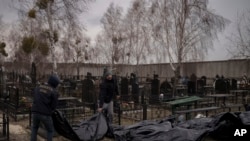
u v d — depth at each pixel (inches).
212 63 1056.8
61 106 423.2
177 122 337.4
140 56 1206.9
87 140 290.7
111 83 361.7
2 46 1264.8
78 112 434.3
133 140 280.8
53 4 738.8
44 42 784.3
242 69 979.9
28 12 745.0
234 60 1000.9
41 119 257.3
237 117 291.3
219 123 302.5
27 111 436.1
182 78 847.7
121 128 314.8
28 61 1300.4
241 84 757.9
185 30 799.7
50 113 259.9
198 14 779.4
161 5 839.7
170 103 418.6
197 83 698.8
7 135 301.7
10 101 460.1
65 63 1316.4
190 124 315.0
